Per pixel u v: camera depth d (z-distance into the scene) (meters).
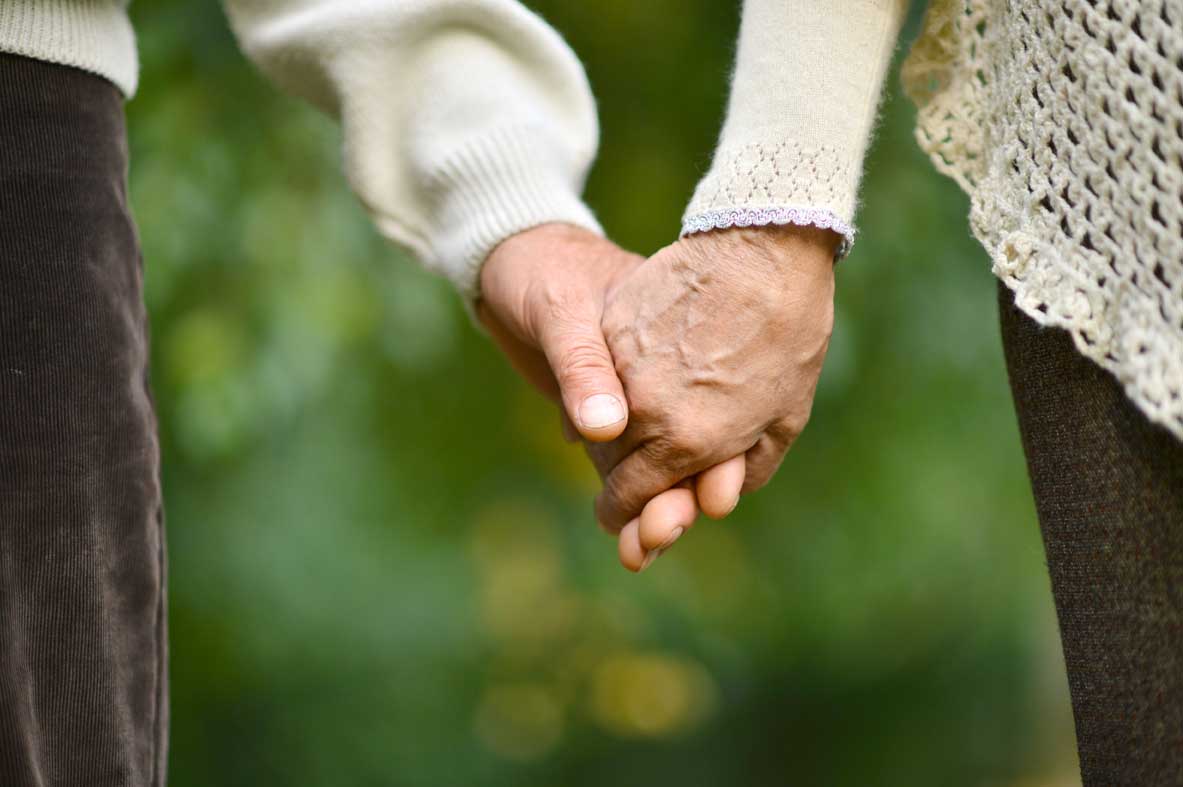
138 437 0.99
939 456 2.25
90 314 0.97
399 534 2.64
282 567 2.35
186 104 1.71
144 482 1.00
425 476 2.58
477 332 2.28
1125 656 0.93
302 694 2.75
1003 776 3.38
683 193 2.16
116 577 0.98
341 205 1.68
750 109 1.00
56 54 0.97
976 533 2.48
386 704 2.84
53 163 0.97
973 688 3.45
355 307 1.65
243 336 1.66
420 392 2.38
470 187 1.13
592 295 1.07
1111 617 0.93
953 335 1.94
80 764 0.96
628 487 1.05
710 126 2.14
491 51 1.15
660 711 3.22
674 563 2.76
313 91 1.17
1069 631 0.95
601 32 2.12
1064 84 0.93
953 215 1.93
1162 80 0.90
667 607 2.80
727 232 1.00
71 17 0.98
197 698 2.62
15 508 0.95
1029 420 0.96
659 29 2.11
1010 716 3.46
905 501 2.31
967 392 2.15
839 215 0.99
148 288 1.64
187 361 1.63
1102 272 0.92
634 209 2.20
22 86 0.97
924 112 0.99
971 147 0.98
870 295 1.93
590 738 3.31
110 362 0.98
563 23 2.11
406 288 1.70
